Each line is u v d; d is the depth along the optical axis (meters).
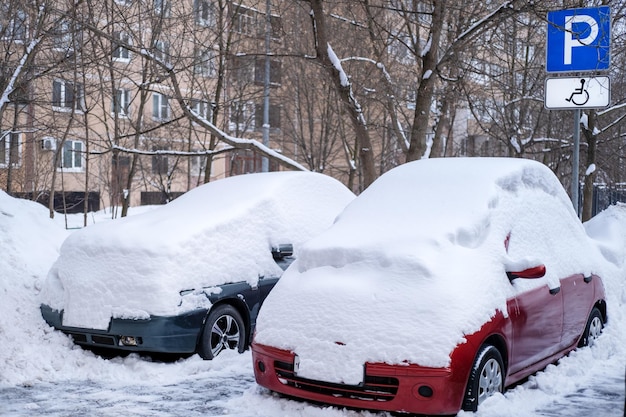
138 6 13.43
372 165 12.60
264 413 5.35
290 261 7.90
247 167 32.31
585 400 5.67
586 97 9.70
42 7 13.04
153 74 13.33
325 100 23.09
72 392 6.16
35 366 6.75
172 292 6.67
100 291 6.86
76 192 29.58
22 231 8.94
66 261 7.36
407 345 4.80
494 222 5.84
